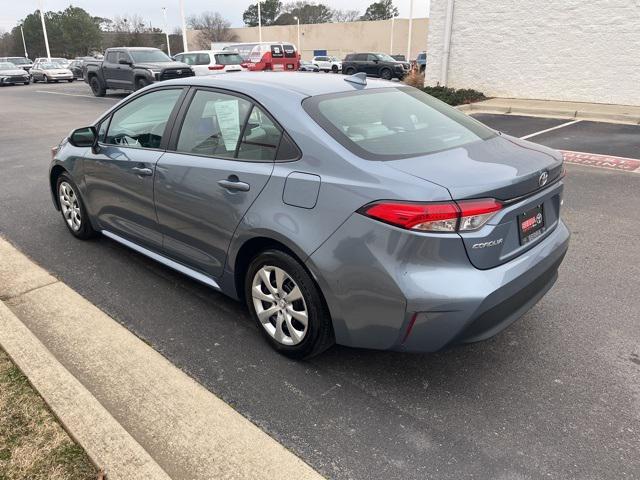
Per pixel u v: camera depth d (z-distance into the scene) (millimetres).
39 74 33094
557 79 14055
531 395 2844
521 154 2998
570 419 2658
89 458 2303
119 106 4242
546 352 3229
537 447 2479
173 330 3504
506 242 2633
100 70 20859
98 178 4344
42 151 9898
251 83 3303
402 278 2471
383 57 31656
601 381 2949
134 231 4141
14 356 2988
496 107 13523
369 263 2543
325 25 70250
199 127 3477
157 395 2811
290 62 23875
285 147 2932
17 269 4375
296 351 3070
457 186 2453
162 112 3785
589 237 5031
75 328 3469
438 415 2695
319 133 2832
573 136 10078
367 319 2645
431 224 2402
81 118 14781
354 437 2549
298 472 2309
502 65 14867
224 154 3268
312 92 3158
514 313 2762
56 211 6047
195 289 4078
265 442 2482
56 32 78125
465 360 3162
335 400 2812
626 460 2396
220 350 3275
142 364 3080
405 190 2465
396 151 2795
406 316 2508
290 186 2830
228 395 2859
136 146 3980
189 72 19344
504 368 3078
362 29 67000
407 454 2443
